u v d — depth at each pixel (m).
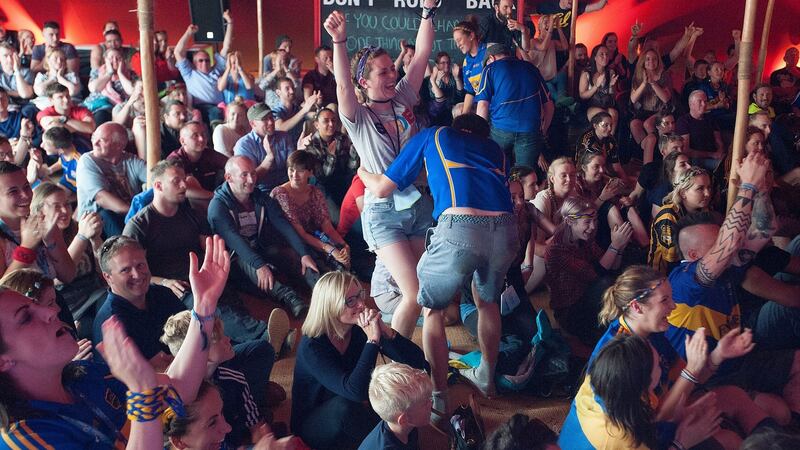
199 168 6.53
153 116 5.34
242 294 5.66
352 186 6.35
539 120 7.02
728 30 15.61
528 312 4.81
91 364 2.48
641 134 9.70
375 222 4.18
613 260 5.12
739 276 4.07
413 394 3.08
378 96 4.16
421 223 4.22
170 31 14.79
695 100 8.46
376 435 3.18
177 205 5.10
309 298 5.62
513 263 4.93
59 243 4.28
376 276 5.16
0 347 2.10
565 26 10.89
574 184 5.62
